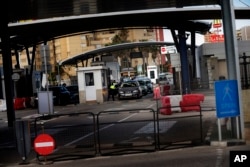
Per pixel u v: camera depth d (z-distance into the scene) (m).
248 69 19.06
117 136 15.03
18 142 11.29
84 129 15.52
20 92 44.75
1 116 31.88
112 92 43.00
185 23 39.31
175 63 28.03
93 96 38.38
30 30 38.50
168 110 21.78
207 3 26.62
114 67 58.47
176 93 34.94
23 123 11.34
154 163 9.84
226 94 11.91
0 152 13.48
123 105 32.56
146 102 34.03
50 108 22.64
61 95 40.12
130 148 12.31
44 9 24.88
